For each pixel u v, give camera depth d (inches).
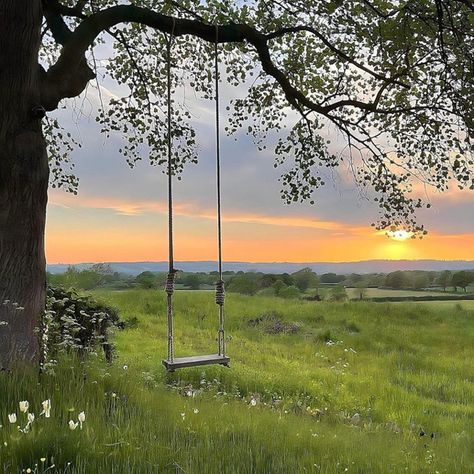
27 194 299.0
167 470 144.5
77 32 335.3
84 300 401.4
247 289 1446.9
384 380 565.0
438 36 425.1
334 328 940.0
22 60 296.0
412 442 313.0
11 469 130.2
